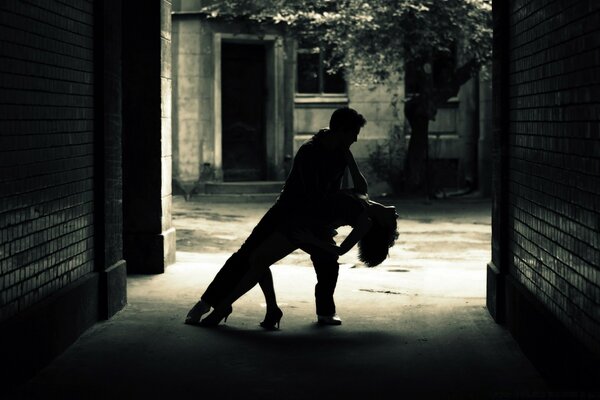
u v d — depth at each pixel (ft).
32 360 23.34
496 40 31.83
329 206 29.17
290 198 29.32
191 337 28.40
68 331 26.84
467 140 99.91
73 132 28.12
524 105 27.84
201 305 30.30
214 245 58.49
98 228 30.99
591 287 18.98
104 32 30.73
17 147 22.52
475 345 27.50
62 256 26.94
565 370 20.67
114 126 32.24
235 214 77.71
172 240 45.01
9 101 21.90
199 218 73.67
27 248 23.41
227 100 95.14
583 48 19.76
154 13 42.32
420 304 34.99
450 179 100.83
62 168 26.84
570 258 21.07
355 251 53.83
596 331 18.48
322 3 82.58
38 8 24.44
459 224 70.03
